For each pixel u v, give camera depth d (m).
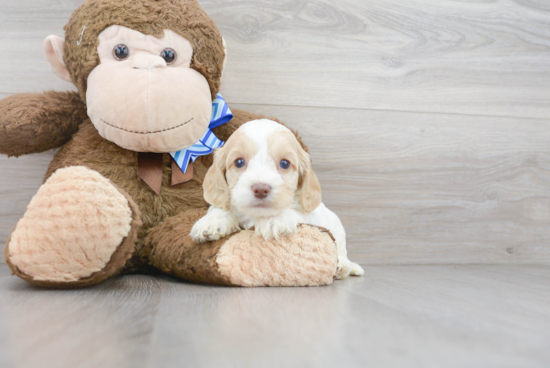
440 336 0.66
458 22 1.90
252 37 1.75
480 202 1.95
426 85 1.89
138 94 1.23
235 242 1.13
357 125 1.84
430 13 1.88
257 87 1.77
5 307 0.82
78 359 0.52
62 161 1.38
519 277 1.52
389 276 1.48
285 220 1.15
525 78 1.97
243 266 1.11
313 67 1.80
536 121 1.97
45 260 0.99
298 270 1.12
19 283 1.13
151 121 1.24
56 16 1.64
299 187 1.25
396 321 0.75
